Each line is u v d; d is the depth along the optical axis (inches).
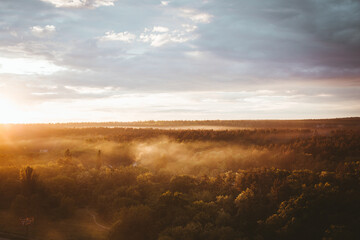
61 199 4896.7
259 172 5285.4
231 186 5064.0
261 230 3725.4
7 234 3986.2
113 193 5049.2
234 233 3560.5
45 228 4224.9
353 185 4552.2
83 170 6806.1
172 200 4274.1
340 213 3799.2
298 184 4559.5
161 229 3848.4
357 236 3368.6
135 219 3821.4
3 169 5989.2
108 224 4397.1
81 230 4175.7
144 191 5059.1
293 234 3558.1
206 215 3875.5
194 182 5310.0
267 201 4426.7
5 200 5167.3
